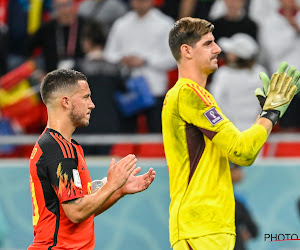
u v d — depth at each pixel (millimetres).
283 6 29250
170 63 28406
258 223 24266
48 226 13508
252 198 24484
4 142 26172
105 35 28203
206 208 13789
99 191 13266
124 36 28484
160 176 24859
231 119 27047
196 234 13734
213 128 13711
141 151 27156
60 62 28188
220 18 28188
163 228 24703
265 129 13766
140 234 24719
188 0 29188
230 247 13812
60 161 13344
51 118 13930
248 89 27141
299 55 29422
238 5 28078
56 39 28375
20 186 25562
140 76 27266
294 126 28500
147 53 28312
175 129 14227
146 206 24812
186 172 14078
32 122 29156
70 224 13547
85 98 14031
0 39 29766
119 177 13305
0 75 29406
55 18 28422
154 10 28969
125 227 24781
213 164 13992
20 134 28906
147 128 27531
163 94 28062
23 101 29016
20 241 25359
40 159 13484
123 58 28078
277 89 14258
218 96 27062
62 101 13820
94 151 26766
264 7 29141
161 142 26438
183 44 14375
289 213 24375
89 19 28266
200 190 13883
